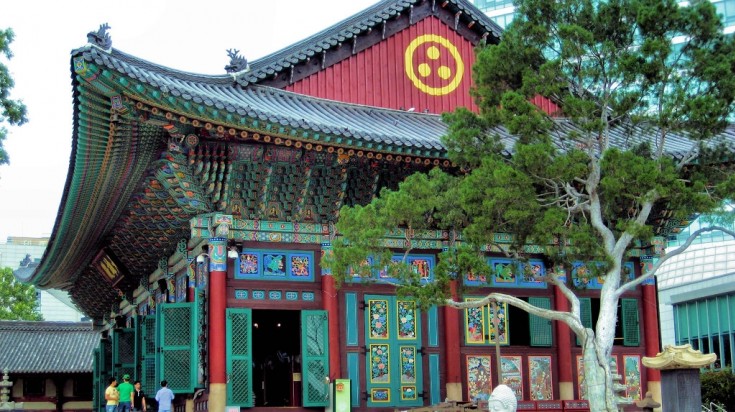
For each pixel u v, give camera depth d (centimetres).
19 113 3659
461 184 2911
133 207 4106
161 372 3547
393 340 3716
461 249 2923
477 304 2986
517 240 2966
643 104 2872
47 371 6731
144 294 4997
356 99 4128
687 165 3162
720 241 8669
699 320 7469
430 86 4306
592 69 2856
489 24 4450
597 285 4088
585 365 2866
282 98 3928
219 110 3111
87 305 6397
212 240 3519
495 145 3012
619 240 2919
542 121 2875
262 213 3622
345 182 3666
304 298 3638
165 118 3134
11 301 9744
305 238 3678
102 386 5188
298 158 3541
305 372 3550
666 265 8644
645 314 4169
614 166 2730
